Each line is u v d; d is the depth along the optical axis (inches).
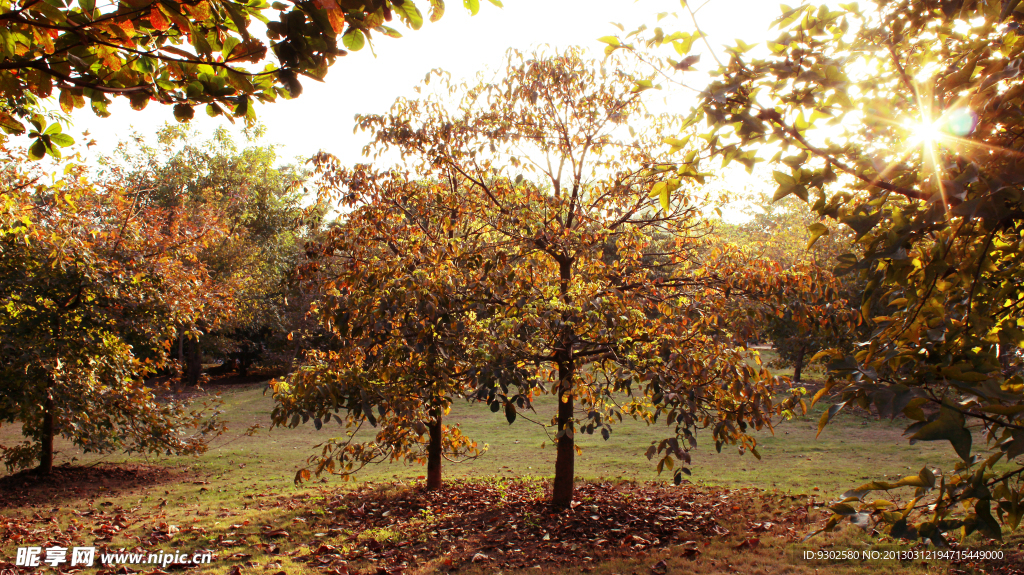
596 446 629.3
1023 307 85.5
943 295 75.7
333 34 91.5
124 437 514.6
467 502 394.0
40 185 412.2
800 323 299.3
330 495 434.9
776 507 344.5
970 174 61.4
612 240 345.1
